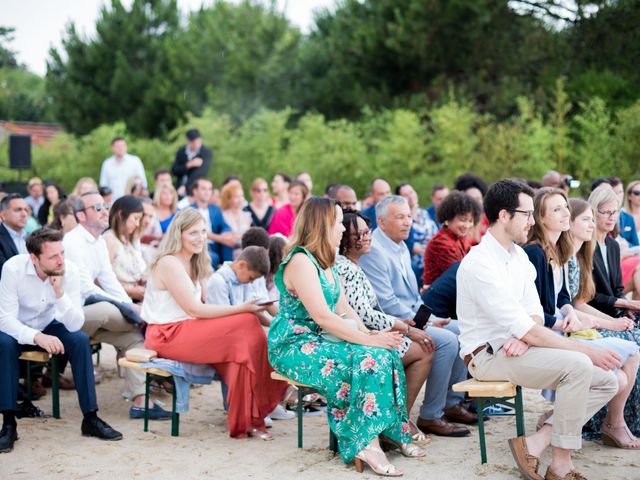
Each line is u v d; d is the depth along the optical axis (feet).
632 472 15.48
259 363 18.04
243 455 16.75
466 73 65.77
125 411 20.31
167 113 77.25
